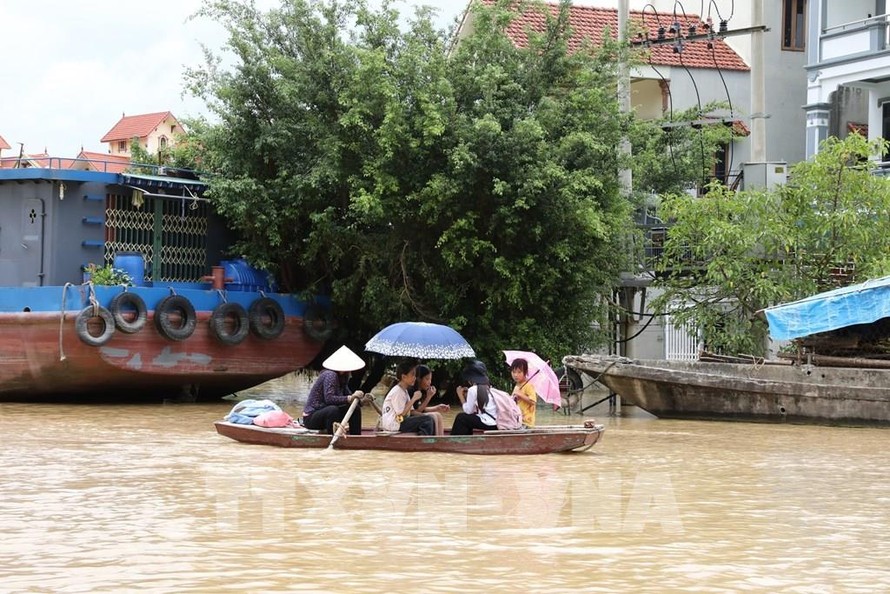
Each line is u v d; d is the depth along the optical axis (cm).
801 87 3378
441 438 1414
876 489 1198
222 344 2164
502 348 2253
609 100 2239
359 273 2261
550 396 1545
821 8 2938
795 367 2000
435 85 2133
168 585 724
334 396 1486
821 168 2236
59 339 1991
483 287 2228
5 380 2069
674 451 1534
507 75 2219
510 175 2127
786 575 785
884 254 2220
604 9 3419
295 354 2283
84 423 1798
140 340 2062
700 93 3341
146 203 2217
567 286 2258
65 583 728
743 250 2230
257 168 2280
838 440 1706
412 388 1611
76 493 1089
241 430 1493
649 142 2755
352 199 2184
